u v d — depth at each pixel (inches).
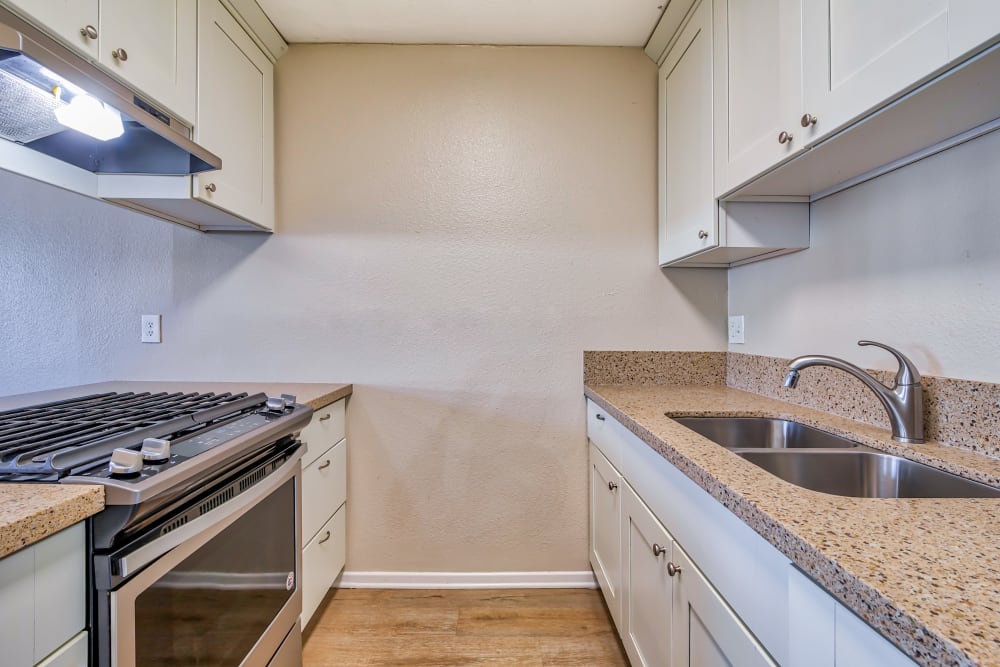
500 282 71.7
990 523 22.3
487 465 72.0
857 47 31.8
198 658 34.1
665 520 39.9
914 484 35.2
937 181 38.0
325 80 71.0
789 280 57.6
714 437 52.2
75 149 48.3
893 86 28.8
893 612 15.6
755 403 56.9
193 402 49.3
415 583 71.8
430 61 71.2
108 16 40.2
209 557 35.4
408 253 71.5
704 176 55.2
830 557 18.8
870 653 17.3
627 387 70.9
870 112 31.4
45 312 70.5
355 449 71.7
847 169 43.2
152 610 29.5
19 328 70.6
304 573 55.6
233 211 59.5
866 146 37.6
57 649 24.6
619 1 61.2
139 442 33.6
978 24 23.7
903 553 19.2
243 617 40.0
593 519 69.5
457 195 71.5
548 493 72.6
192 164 51.1
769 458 37.7
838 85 33.5
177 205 55.8
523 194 71.7
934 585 16.6
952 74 26.3
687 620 35.5
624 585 52.9
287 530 48.1
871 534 21.0
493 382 71.9
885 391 39.0
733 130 48.7
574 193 71.9
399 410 71.7
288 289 71.1
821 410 51.6
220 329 70.9
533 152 71.7
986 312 34.4
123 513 26.7
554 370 72.2
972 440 34.9
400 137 71.4
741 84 46.9
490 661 56.3
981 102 29.8
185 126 51.5
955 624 14.4
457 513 72.2
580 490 72.5
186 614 32.9
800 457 37.9
